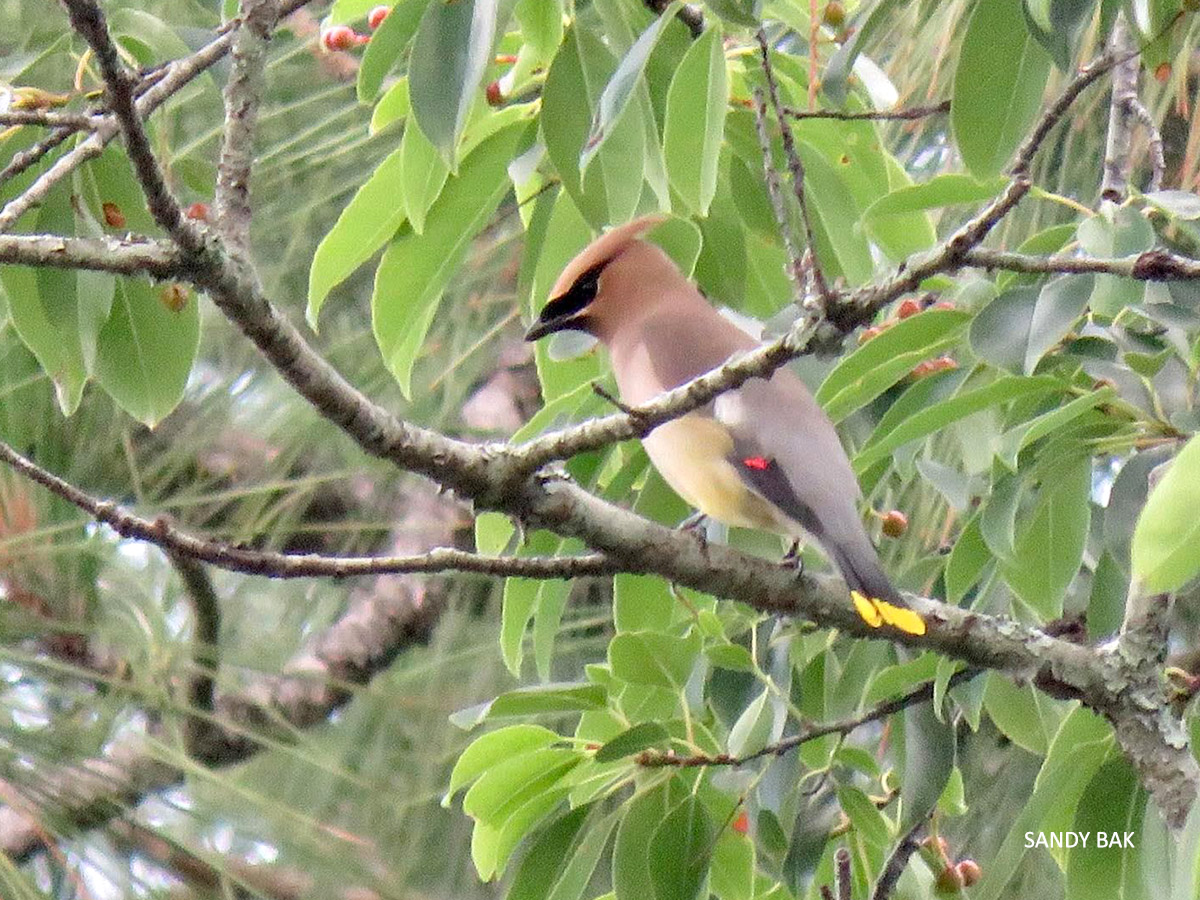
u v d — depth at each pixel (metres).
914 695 7.64
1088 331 7.14
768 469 8.06
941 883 7.98
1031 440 7.07
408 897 8.85
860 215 8.45
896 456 7.38
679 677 7.45
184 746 8.91
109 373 7.78
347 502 10.72
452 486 6.85
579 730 7.79
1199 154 8.66
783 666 7.78
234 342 10.16
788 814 7.42
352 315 10.43
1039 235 7.38
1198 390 6.87
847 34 7.62
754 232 8.45
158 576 9.72
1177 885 5.32
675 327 8.98
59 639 9.08
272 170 9.74
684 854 7.35
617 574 7.80
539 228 8.42
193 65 7.31
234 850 8.68
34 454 9.39
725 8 6.39
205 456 10.10
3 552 8.91
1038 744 8.29
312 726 10.10
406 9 6.80
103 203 7.72
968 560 7.45
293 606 10.41
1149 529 4.86
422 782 9.85
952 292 7.83
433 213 7.85
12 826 8.76
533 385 10.93
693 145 7.09
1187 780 7.17
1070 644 7.43
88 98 7.33
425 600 10.56
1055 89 8.73
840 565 7.65
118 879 8.20
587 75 7.36
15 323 7.60
